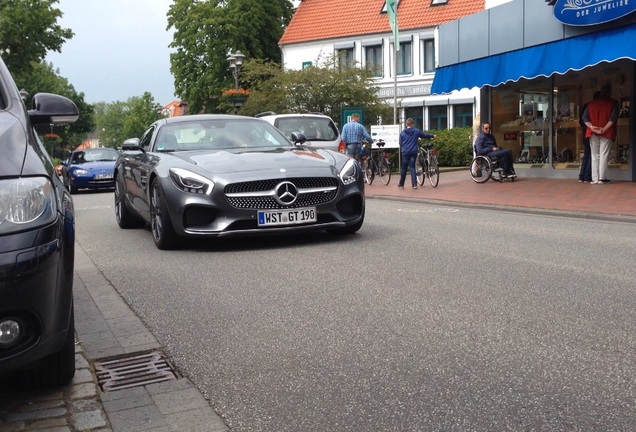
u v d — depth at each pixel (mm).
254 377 3854
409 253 7551
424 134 17891
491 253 7520
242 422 3268
